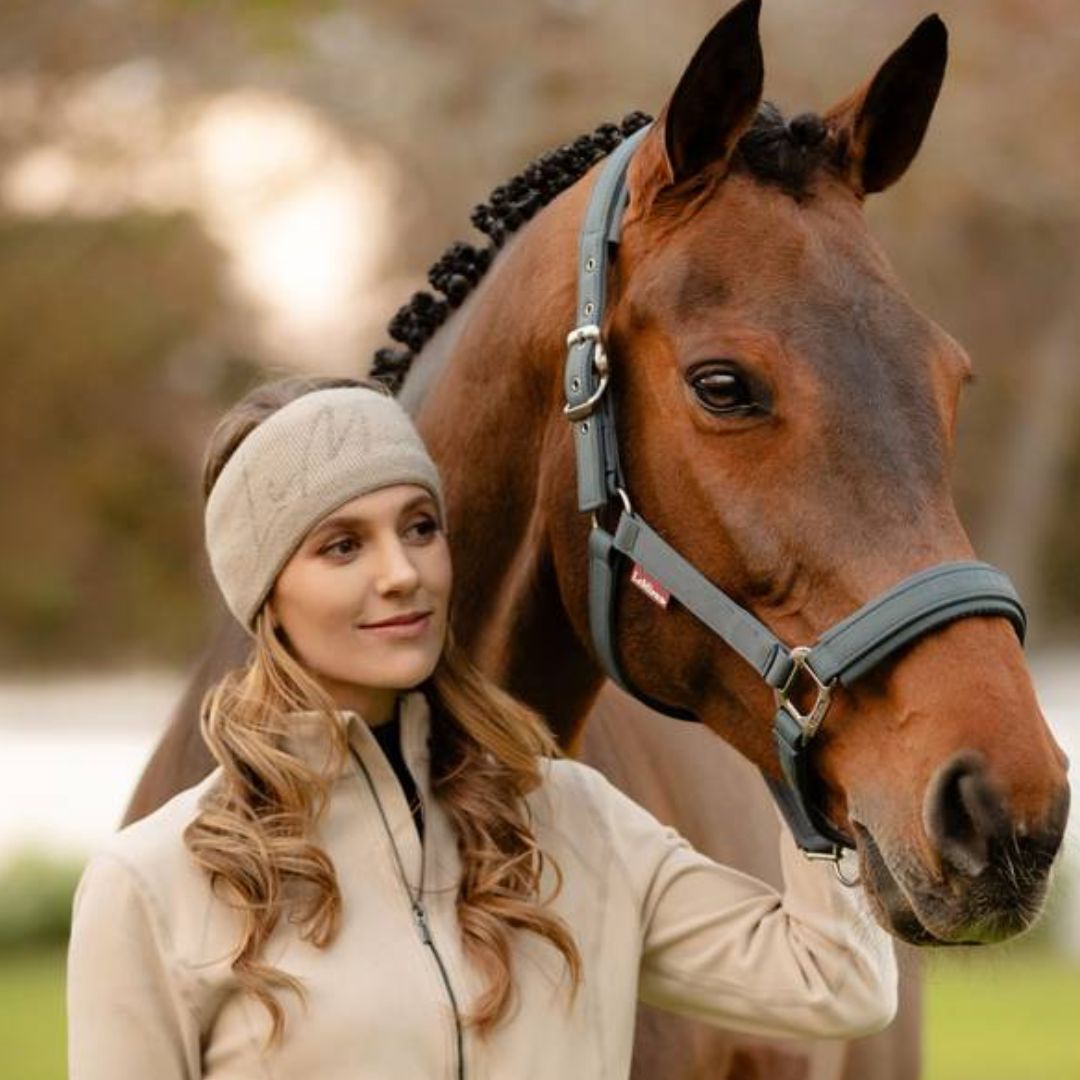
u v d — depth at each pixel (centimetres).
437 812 497
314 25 2097
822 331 474
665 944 512
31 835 2525
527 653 566
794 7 2062
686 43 2047
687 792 662
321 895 471
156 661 3341
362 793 488
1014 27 2127
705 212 498
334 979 466
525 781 499
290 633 496
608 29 2059
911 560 459
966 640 453
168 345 2794
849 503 465
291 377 519
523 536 558
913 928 448
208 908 471
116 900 472
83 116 2453
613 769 625
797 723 472
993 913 432
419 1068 466
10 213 2592
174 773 585
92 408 2895
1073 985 2066
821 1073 688
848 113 514
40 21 2309
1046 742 439
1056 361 2669
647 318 494
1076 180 2166
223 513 498
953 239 2495
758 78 495
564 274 532
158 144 2467
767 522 471
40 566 3166
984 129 2130
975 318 2666
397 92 2153
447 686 502
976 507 2973
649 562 495
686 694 507
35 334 2752
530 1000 480
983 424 2930
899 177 519
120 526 3142
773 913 509
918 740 448
